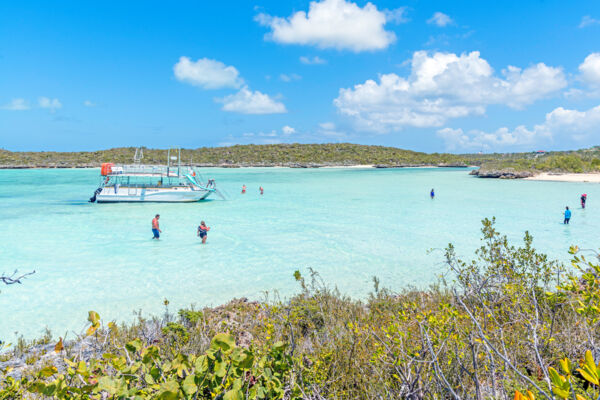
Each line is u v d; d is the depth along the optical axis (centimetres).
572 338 423
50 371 253
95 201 3491
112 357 263
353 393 400
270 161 14300
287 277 1307
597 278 368
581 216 2616
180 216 2694
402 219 2548
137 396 227
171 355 527
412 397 325
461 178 7669
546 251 1590
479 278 587
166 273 1362
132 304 1077
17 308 1050
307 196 4150
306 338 658
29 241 1888
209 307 1034
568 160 8881
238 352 244
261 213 2848
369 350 479
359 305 951
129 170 3488
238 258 1559
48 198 3797
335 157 15638
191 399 228
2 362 705
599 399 146
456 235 1992
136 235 2033
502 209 3027
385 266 1433
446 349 374
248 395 250
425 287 1180
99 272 1377
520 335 441
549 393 307
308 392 330
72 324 948
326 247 1745
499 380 348
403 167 14575
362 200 3750
